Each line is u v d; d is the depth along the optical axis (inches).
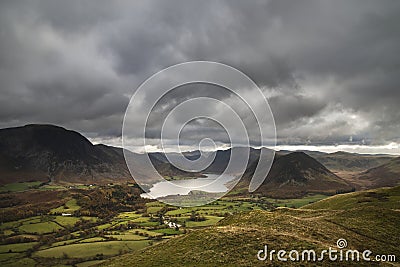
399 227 1457.9
